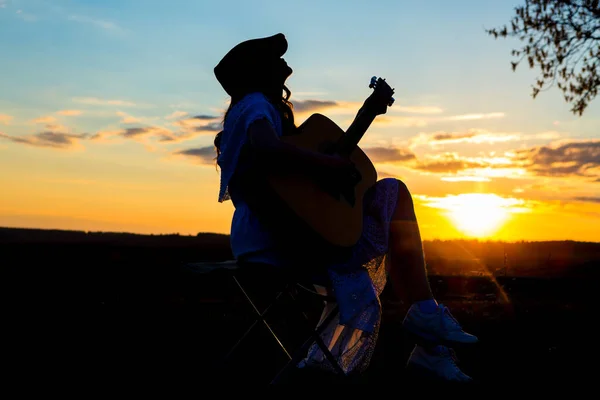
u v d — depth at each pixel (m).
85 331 4.93
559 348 4.40
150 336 4.75
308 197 2.86
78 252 11.22
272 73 3.24
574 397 3.02
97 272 9.16
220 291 7.17
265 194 2.87
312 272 3.00
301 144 2.99
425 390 3.11
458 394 3.04
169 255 10.95
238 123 2.97
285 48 3.29
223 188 3.05
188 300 6.80
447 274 8.80
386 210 3.12
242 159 2.97
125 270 9.26
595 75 9.73
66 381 3.28
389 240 3.20
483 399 2.97
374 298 3.02
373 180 3.11
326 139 3.08
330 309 3.46
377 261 3.13
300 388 3.13
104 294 7.38
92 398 2.94
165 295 7.18
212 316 5.82
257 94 3.05
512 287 8.27
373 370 3.59
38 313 5.86
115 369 3.58
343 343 3.27
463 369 3.66
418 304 3.15
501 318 6.04
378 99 3.04
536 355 4.13
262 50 3.22
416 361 3.30
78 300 6.86
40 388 3.12
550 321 5.80
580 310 6.61
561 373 3.55
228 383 3.26
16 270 9.26
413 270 3.17
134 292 7.50
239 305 6.46
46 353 4.03
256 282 3.00
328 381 3.27
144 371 3.53
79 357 3.92
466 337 3.08
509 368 3.70
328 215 2.87
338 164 2.88
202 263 3.13
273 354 4.10
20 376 3.38
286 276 2.93
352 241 2.89
